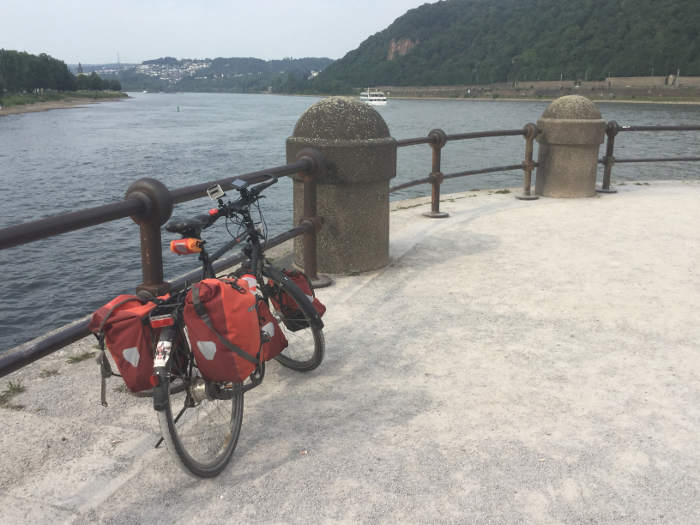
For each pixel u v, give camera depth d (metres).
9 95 173.25
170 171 38.19
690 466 2.59
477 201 8.88
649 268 5.50
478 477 2.52
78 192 30.62
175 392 2.49
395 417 3.03
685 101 170.62
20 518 2.30
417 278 5.30
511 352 3.78
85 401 3.16
